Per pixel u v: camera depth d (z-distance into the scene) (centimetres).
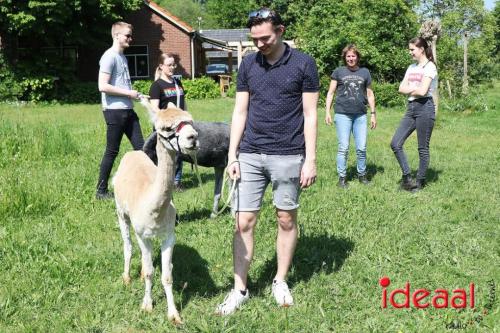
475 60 2634
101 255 527
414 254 521
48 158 971
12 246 538
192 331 388
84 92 2625
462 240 559
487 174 873
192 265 503
